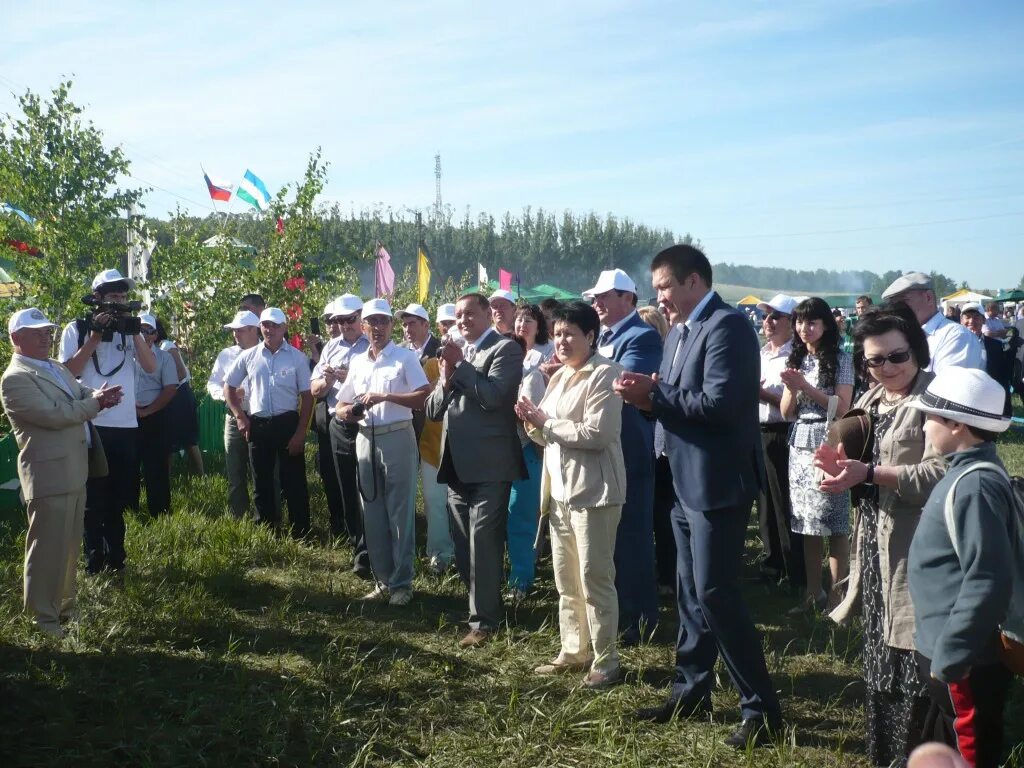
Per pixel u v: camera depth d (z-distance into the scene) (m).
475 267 71.38
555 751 4.11
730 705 4.59
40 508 5.29
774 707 4.14
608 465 4.86
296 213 13.41
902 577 3.57
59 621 5.45
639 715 4.46
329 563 7.37
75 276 10.46
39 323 5.30
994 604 2.86
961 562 2.97
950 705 3.22
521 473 5.67
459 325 6.17
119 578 6.46
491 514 5.58
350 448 6.96
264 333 7.95
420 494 9.88
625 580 5.70
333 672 4.96
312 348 9.70
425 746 4.22
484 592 5.60
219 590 6.38
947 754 1.55
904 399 3.74
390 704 4.66
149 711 4.48
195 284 12.41
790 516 6.54
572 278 80.50
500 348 5.70
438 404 5.63
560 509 5.06
